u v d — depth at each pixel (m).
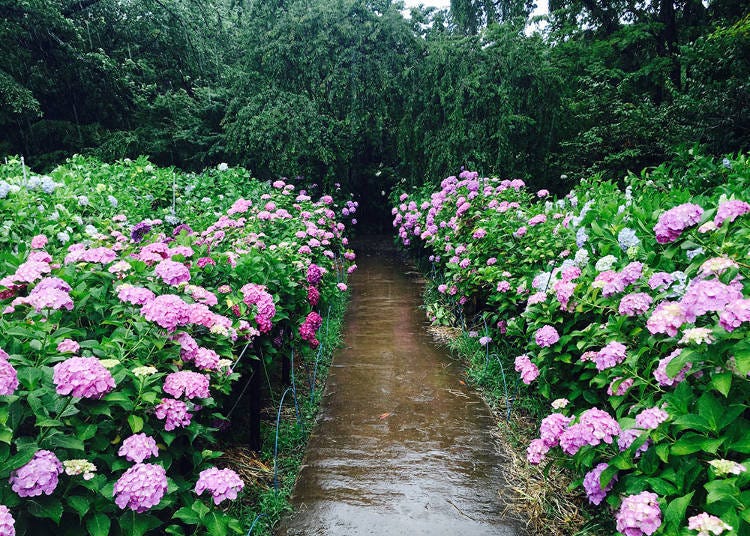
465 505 2.65
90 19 15.23
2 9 12.80
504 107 10.53
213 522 1.80
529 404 3.70
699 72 10.06
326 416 3.72
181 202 6.80
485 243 5.27
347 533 2.44
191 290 2.54
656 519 1.56
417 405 3.89
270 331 3.52
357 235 14.97
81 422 1.76
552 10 17.30
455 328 5.87
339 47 11.55
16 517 1.48
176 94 13.58
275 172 11.18
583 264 3.17
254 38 12.19
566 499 2.69
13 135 13.39
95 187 5.83
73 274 2.47
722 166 4.80
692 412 1.82
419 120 11.38
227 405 3.40
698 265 2.10
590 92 12.15
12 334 1.83
